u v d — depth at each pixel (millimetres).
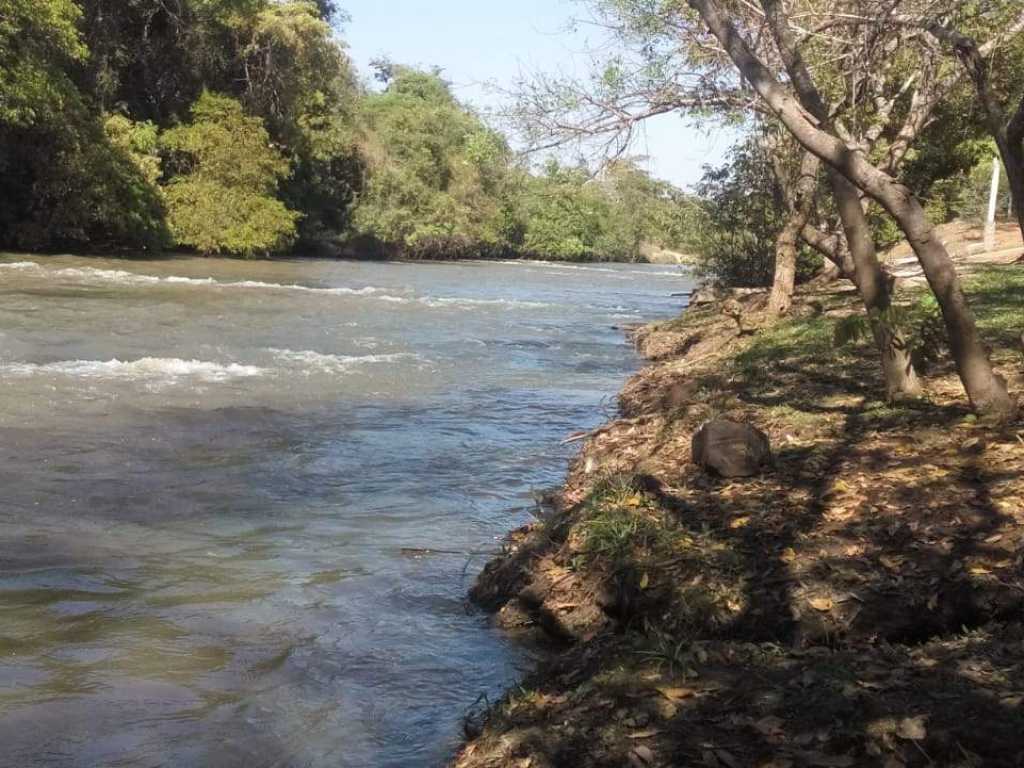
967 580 5738
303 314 24016
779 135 16688
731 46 8281
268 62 48750
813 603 5789
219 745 4793
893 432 8828
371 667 5758
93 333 18562
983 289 17016
